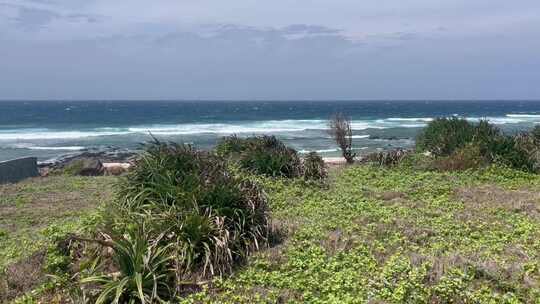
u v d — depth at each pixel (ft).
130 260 22.99
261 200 31.24
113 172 64.80
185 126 202.39
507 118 264.11
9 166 56.95
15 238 32.40
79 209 40.96
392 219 34.45
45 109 410.31
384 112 367.86
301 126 202.28
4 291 23.98
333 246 28.94
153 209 28.19
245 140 58.85
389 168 58.03
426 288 22.33
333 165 65.82
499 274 23.94
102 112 353.72
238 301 22.26
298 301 22.17
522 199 41.91
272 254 27.35
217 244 25.48
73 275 24.35
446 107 508.94
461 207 39.29
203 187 28.91
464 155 55.26
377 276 23.93
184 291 23.56
